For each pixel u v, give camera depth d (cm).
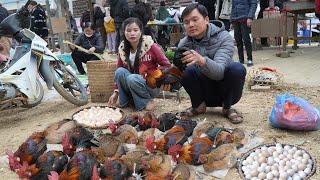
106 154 165
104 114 238
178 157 160
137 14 579
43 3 902
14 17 270
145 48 257
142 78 254
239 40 437
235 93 225
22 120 269
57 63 300
